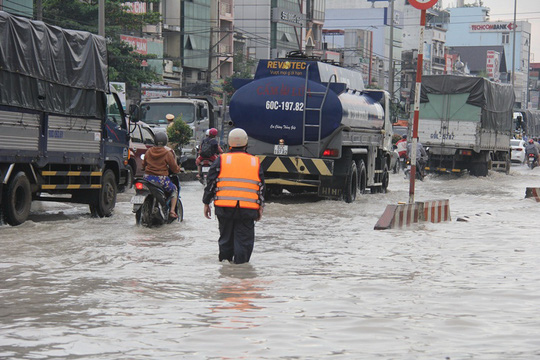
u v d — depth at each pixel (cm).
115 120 2234
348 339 753
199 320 834
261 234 1703
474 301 955
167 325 808
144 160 1772
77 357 682
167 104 4125
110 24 6400
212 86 8738
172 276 1127
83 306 905
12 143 1666
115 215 2111
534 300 966
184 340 744
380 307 913
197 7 8975
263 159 2539
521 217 2175
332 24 16725
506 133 5053
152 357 684
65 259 1284
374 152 2984
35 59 1742
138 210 1738
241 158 1252
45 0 5775
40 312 871
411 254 1402
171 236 1611
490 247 1516
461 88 4472
